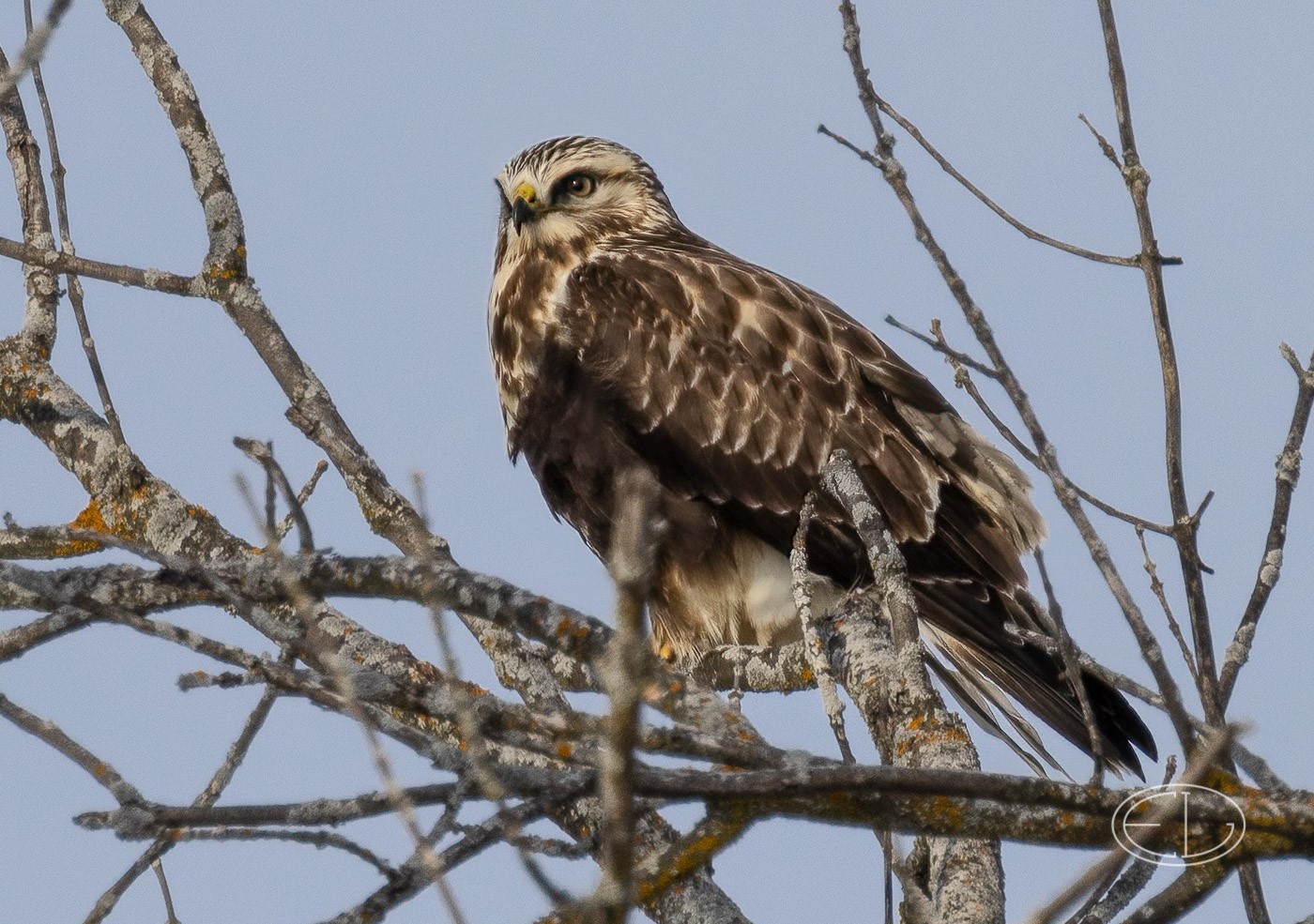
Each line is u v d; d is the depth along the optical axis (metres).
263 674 5.66
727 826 5.81
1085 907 5.67
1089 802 5.33
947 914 6.73
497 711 5.69
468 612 6.45
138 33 11.71
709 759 5.70
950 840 6.97
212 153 11.48
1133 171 8.90
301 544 6.51
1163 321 8.70
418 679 9.12
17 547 10.11
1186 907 5.68
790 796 5.21
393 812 5.33
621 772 4.09
